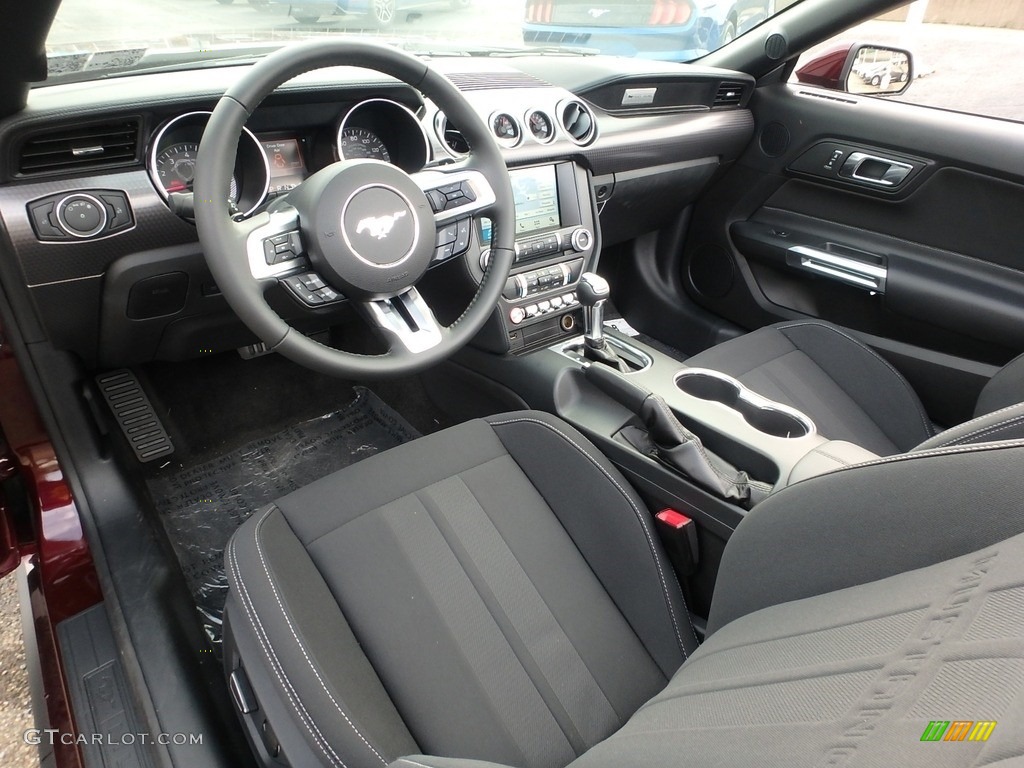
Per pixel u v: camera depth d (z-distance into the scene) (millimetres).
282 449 1846
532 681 959
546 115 1586
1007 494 534
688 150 1896
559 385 1398
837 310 1959
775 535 716
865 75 1854
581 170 1672
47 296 1201
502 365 1528
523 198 1546
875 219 1835
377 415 1972
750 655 640
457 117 1170
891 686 456
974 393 1702
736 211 2111
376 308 1098
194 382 1840
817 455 1120
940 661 439
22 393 1370
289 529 1037
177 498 1697
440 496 1127
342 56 1031
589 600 1078
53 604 1227
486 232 1479
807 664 554
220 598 1498
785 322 1741
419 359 1115
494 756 879
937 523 573
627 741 667
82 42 1236
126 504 1384
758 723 531
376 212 1047
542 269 1565
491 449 1217
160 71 1327
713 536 1125
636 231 2170
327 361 1048
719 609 805
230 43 1429
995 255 1647
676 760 560
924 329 1771
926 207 1729
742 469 1182
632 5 2004
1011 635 413
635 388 1216
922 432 1567
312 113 1311
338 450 1861
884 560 612
